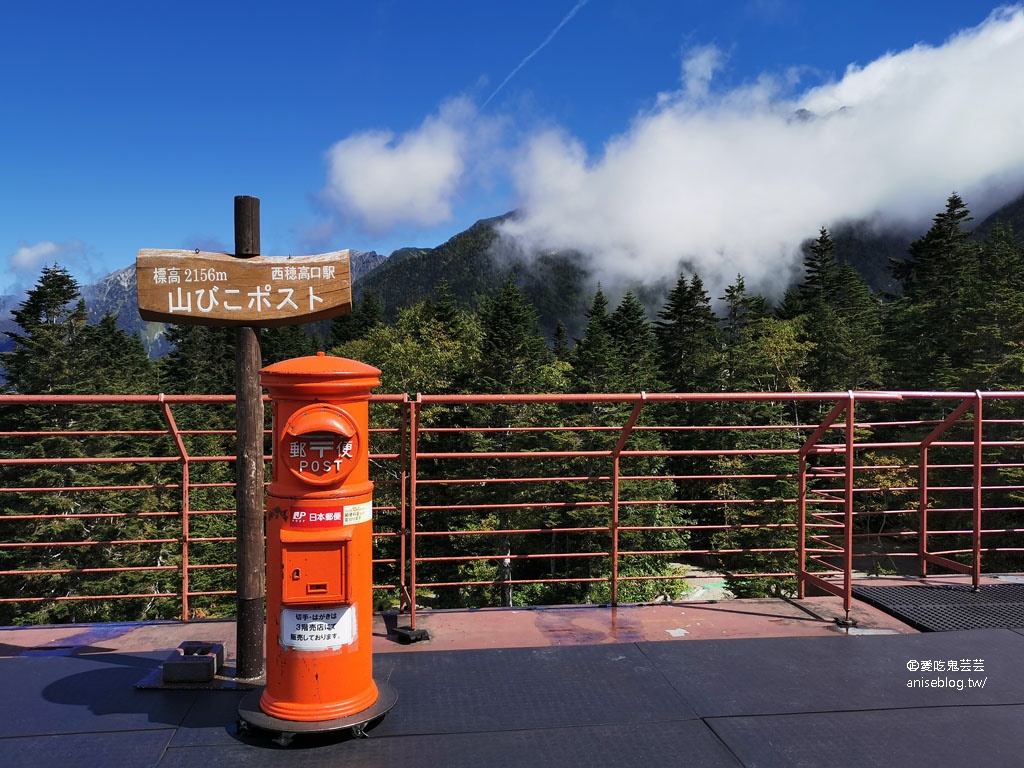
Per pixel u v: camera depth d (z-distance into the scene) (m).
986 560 25.19
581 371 39.88
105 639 3.91
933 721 2.89
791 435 27.39
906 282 68.25
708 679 3.30
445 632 4.02
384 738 2.74
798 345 36.53
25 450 24.73
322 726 2.67
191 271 3.05
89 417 28.14
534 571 32.66
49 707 3.01
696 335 51.44
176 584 22.98
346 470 2.75
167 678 3.19
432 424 27.92
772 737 2.76
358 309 74.12
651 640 3.88
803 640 3.83
